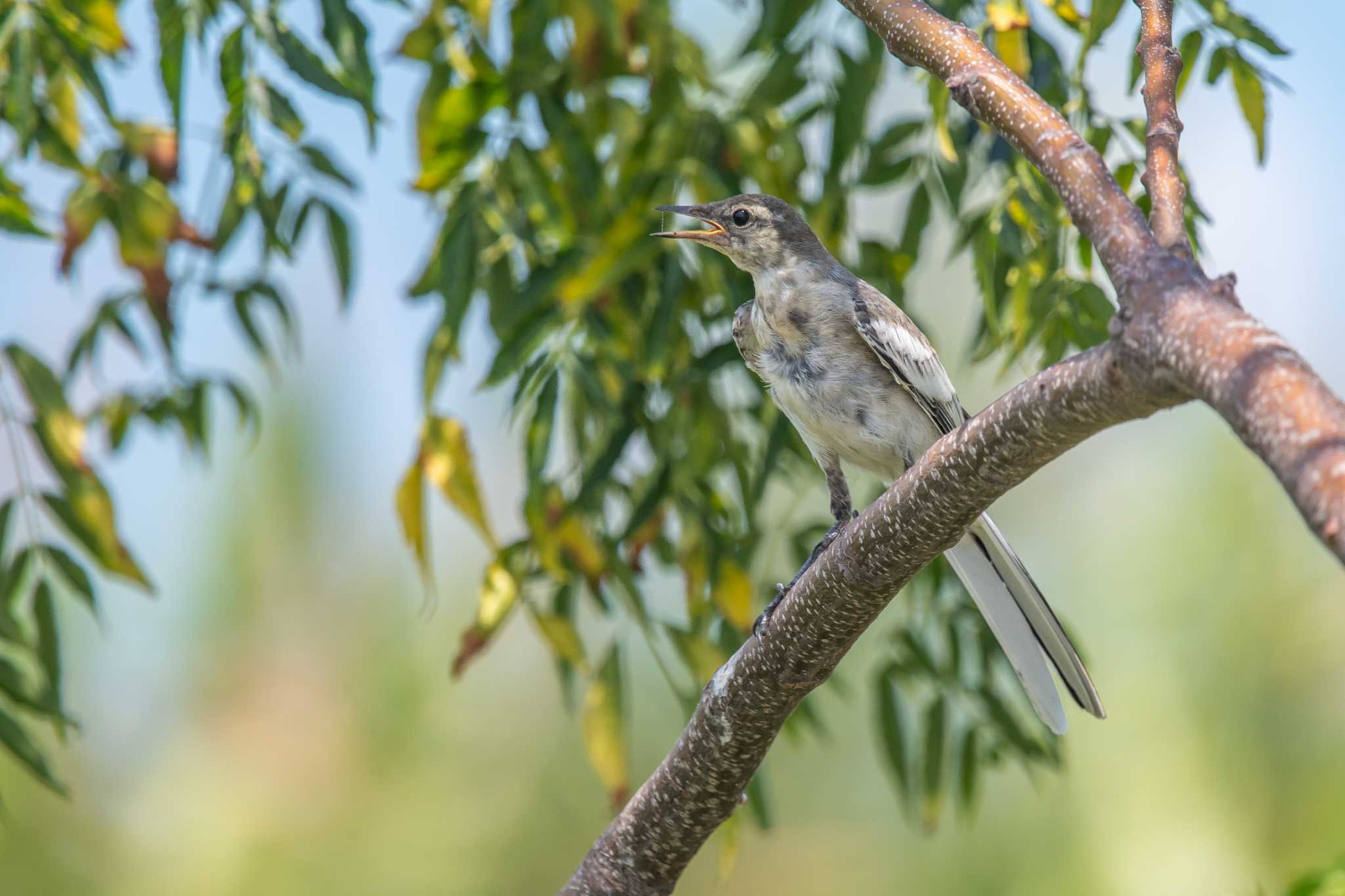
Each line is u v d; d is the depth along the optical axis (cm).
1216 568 1448
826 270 1033
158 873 1477
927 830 1148
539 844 1555
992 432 581
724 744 736
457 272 966
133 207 998
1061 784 1434
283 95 941
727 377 1148
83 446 962
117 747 1510
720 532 1041
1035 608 898
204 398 1125
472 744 1575
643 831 773
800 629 693
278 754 1515
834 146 1040
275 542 1508
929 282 1527
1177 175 546
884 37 657
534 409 1003
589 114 1040
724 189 1002
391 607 1562
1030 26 991
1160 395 491
